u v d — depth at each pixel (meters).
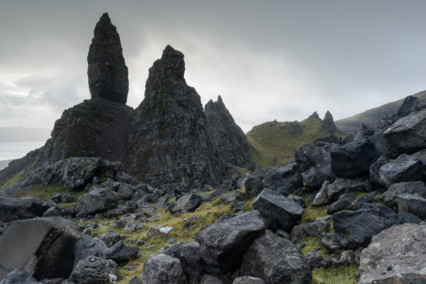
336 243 11.84
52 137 160.62
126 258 14.77
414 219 10.95
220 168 166.75
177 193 43.62
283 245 9.49
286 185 21.09
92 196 37.34
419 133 16.48
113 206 38.53
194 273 10.57
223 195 29.39
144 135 157.00
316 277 9.74
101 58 191.38
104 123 171.62
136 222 28.08
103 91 191.50
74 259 13.52
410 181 14.04
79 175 61.44
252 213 15.52
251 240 9.91
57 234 12.73
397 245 8.84
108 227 27.78
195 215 24.88
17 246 12.05
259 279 8.41
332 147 20.39
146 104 171.75
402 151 18.02
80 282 11.60
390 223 10.97
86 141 152.88
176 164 138.25
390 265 7.98
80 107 172.12
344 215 12.21
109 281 11.94
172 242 18.91
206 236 10.64
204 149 158.62
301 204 17.84
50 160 143.62
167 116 160.25
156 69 184.50
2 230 12.34
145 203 42.41
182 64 186.38
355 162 16.59
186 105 168.38
